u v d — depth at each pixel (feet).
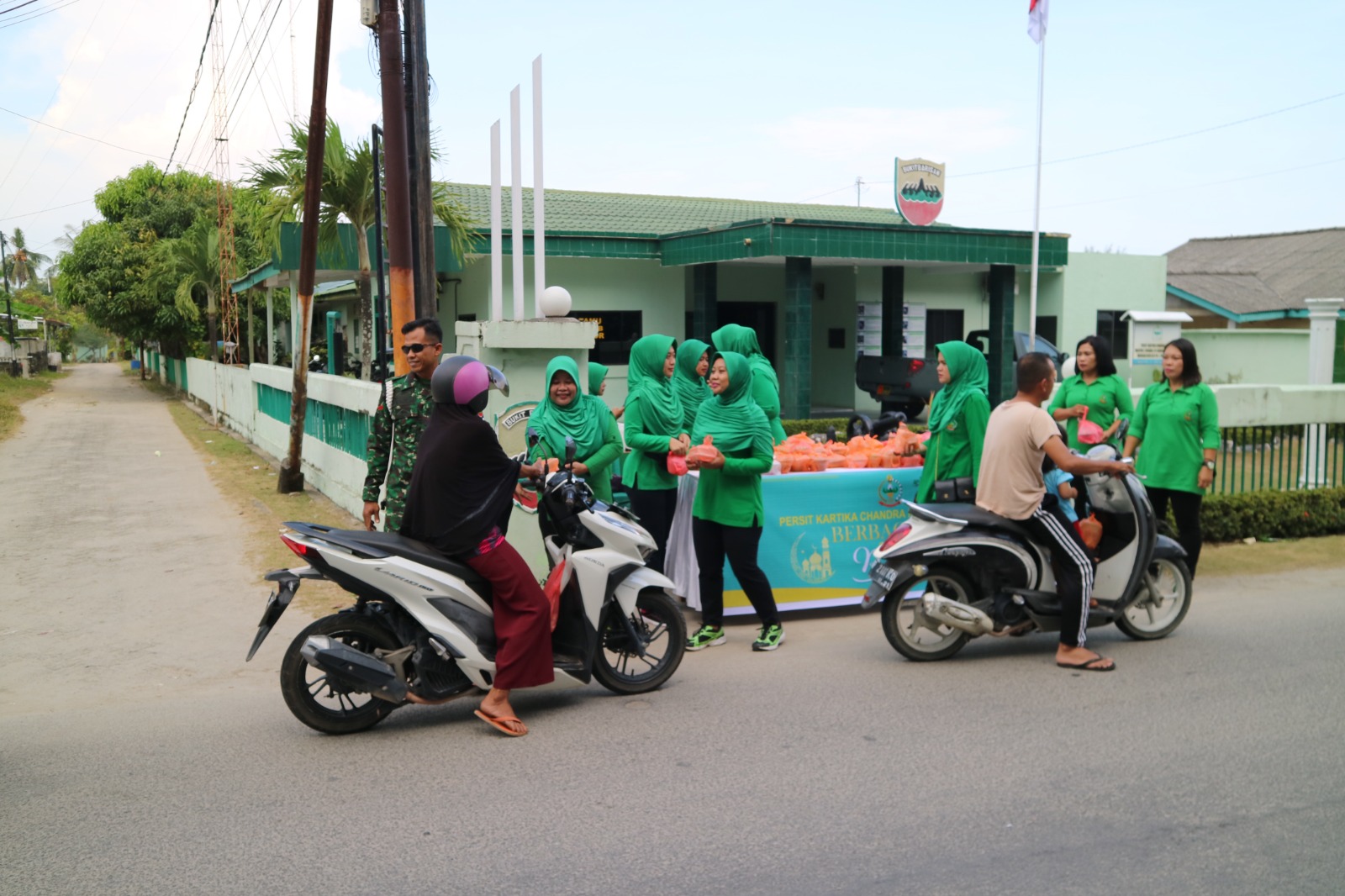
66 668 20.21
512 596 15.96
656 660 18.95
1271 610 23.66
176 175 127.65
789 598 23.72
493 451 15.85
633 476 23.84
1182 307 99.09
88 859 11.72
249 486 44.83
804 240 66.95
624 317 73.72
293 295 74.64
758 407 21.03
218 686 19.04
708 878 11.33
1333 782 13.94
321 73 35.86
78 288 116.26
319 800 13.38
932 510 19.72
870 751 15.10
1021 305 87.61
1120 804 13.23
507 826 12.60
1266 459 33.30
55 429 75.10
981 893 11.02
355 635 15.98
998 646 21.13
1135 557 20.11
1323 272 103.50
